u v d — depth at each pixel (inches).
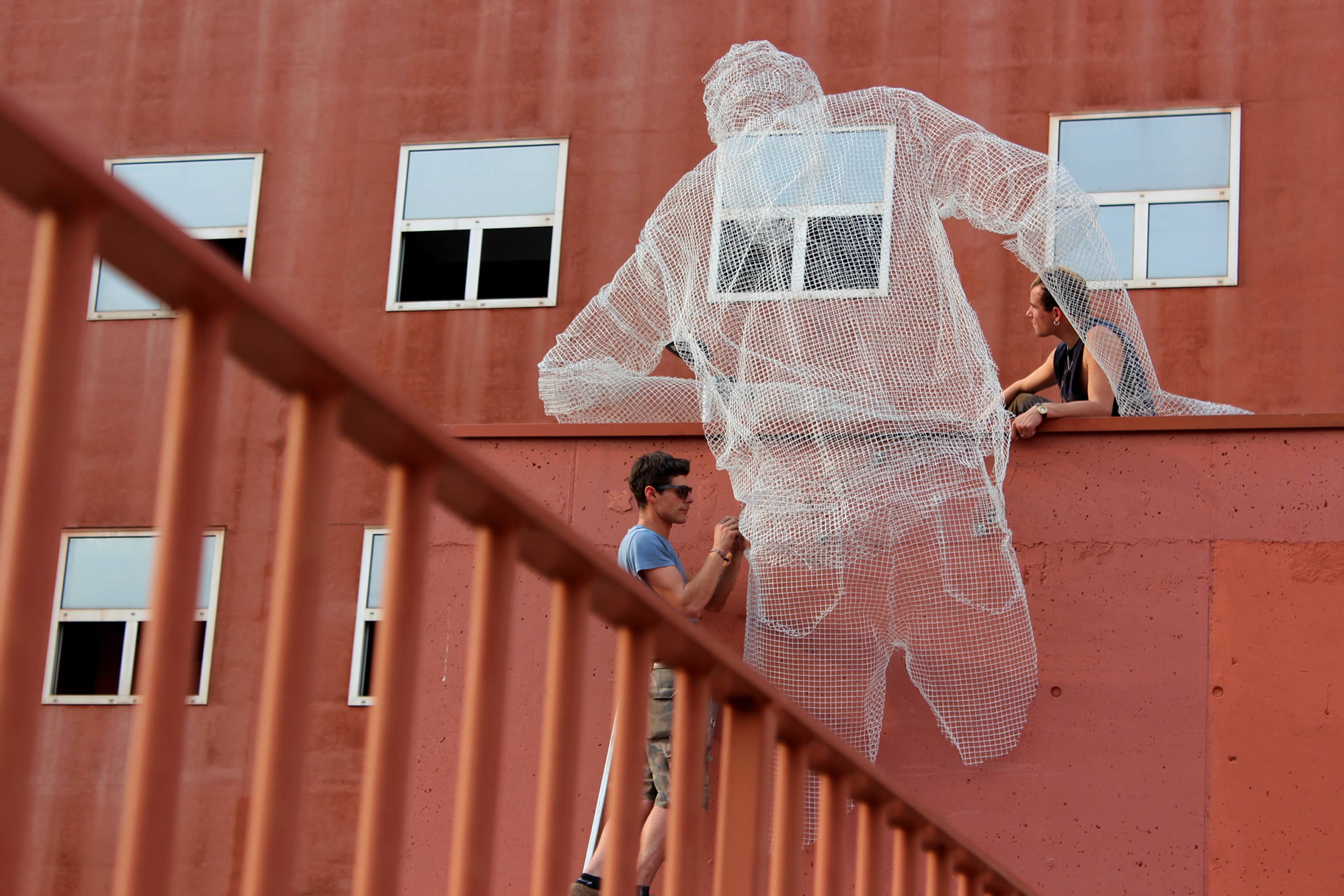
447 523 388.5
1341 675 335.0
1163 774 336.8
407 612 102.3
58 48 796.6
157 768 83.4
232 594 680.4
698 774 143.6
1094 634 348.8
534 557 120.4
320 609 94.3
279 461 697.0
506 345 717.3
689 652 142.0
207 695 662.5
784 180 381.4
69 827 660.1
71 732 674.2
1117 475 357.7
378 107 760.3
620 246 715.4
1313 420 350.0
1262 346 628.1
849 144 387.2
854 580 353.7
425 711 375.9
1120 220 656.4
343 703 612.4
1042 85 677.9
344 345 731.4
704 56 725.9
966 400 359.9
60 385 76.2
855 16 705.6
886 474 354.6
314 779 594.6
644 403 433.4
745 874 148.6
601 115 733.3
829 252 379.2
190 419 84.0
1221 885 327.6
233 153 767.1
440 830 366.6
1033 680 347.6
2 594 74.4
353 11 775.1
